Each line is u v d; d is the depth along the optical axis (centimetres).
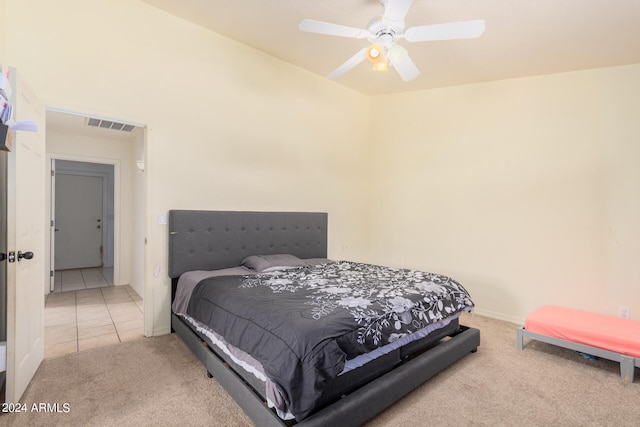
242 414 187
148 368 240
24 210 205
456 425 180
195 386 216
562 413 192
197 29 329
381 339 188
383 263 482
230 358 207
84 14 270
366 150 500
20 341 197
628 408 197
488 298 379
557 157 333
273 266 333
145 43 300
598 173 312
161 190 311
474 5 241
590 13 235
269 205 390
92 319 350
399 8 202
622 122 300
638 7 224
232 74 355
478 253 387
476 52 310
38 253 236
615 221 304
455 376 234
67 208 644
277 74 392
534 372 241
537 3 231
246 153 368
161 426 176
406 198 455
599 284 312
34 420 179
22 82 199
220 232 340
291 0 267
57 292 464
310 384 152
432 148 427
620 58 290
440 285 265
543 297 342
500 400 204
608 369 246
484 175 382
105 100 279
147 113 301
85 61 270
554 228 336
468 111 395
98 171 667
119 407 192
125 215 507
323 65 401
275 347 166
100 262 676
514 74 349
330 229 455
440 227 420
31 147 219
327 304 202
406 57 234
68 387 212
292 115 409
